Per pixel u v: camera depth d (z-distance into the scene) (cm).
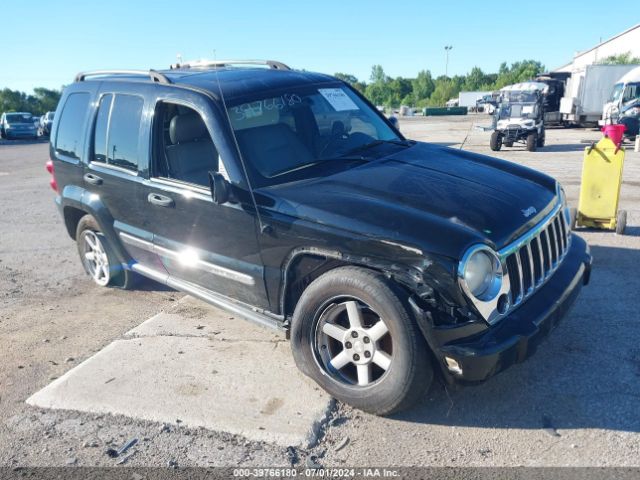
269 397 364
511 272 324
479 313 303
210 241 407
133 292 570
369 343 333
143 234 474
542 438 313
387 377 323
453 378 311
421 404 350
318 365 354
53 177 578
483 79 12406
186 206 414
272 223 358
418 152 443
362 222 325
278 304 379
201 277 431
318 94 464
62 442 332
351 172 388
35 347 461
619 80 2603
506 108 1845
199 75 460
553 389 357
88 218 554
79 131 531
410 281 307
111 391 380
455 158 439
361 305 334
